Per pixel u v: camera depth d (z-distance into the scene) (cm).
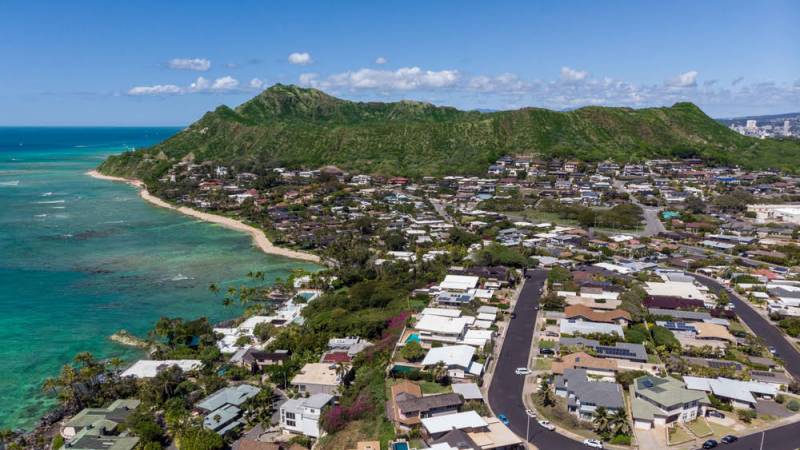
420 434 8062
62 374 10081
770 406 8812
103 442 8275
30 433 8944
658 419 8319
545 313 12838
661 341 11119
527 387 9588
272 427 8906
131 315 14012
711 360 10381
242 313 14175
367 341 11756
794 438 7988
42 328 13175
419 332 11388
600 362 9906
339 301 13962
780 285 14612
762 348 10888
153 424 8588
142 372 10462
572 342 10944
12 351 11950
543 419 8588
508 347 11175
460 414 8400
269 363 10844
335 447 8000
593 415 8450
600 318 12081
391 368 10069
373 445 7812
